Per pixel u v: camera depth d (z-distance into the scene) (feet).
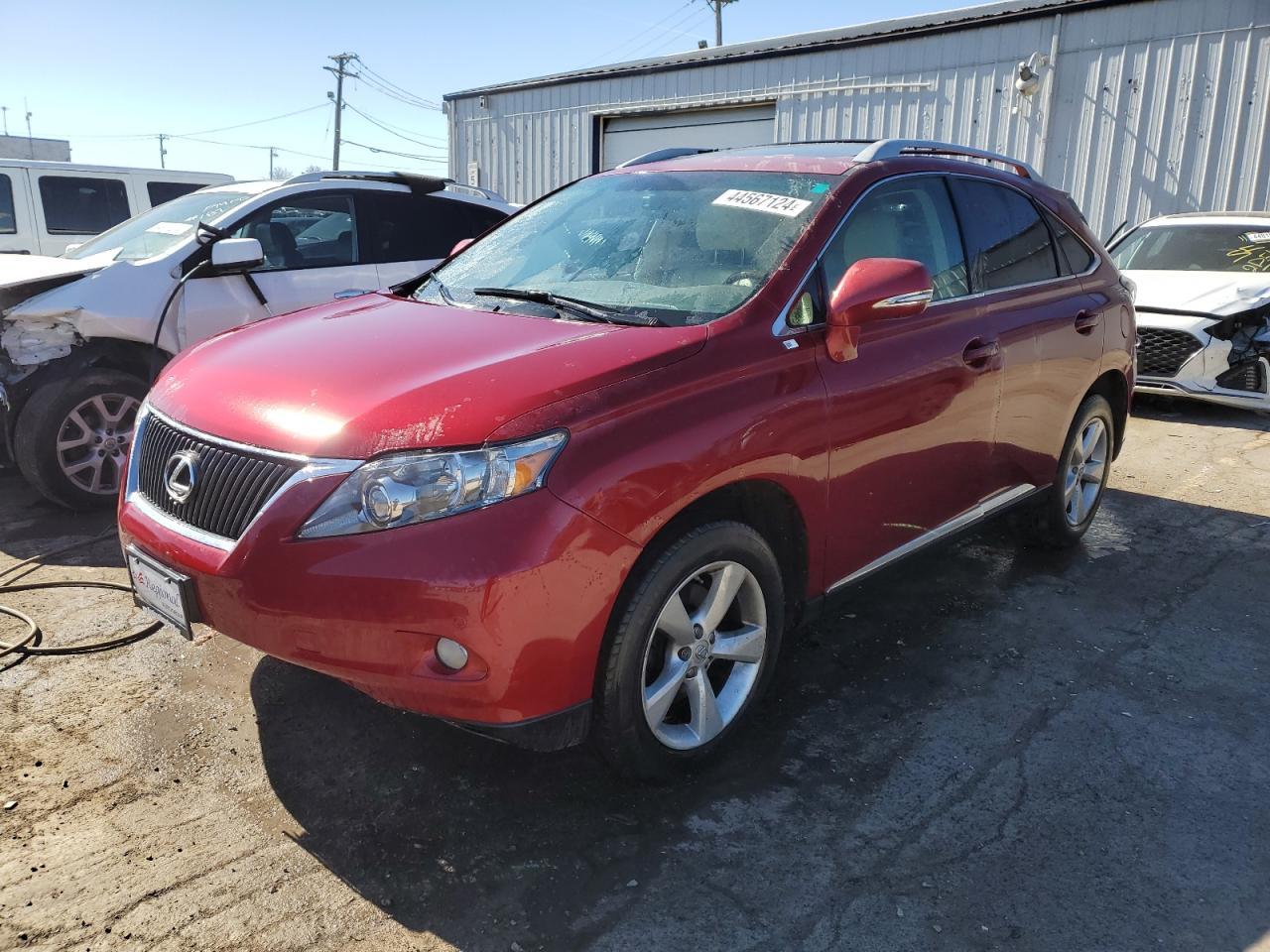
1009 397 12.13
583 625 7.54
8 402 15.55
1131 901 7.57
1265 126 31.91
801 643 11.96
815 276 9.75
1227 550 15.51
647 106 49.98
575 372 7.91
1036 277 13.25
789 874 7.82
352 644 7.32
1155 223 30.25
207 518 8.09
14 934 6.97
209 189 20.06
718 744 9.23
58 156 137.90
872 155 11.14
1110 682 11.13
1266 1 31.24
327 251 18.98
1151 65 33.99
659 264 10.36
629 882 7.70
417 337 9.10
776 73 44.32
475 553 7.06
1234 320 24.02
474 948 6.98
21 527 15.66
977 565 14.70
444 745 9.59
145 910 7.25
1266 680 11.24
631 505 7.64
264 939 7.02
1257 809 8.81
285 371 8.67
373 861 7.88
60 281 15.88
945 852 8.12
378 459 7.31
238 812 8.45
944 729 10.06
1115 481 19.47
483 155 59.26
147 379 16.66
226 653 11.34
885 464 10.24
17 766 9.02
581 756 9.46
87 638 11.59
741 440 8.45
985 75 38.04
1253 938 7.22
